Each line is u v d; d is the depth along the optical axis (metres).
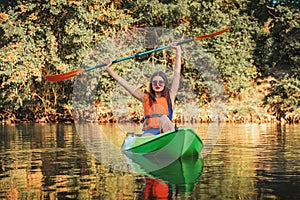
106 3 15.37
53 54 14.61
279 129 11.09
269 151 6.57
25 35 14.53
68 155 6.46
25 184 4.40
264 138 8.60
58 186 4.29
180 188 4.13
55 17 14.95
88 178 4.69
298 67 15.59
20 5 14.42
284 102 14.67
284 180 4.41
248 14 16.19
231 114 14.70
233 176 4.66
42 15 14.89
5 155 6.49
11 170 5.19
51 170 5.19
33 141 8.52
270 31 16.05
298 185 4.18
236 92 15.12
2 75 14.52
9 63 14.28
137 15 15.51
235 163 5.52
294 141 7.93
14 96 14.91
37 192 4.04
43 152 6.81
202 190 4.03
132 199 3.74
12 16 14.48
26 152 6.82
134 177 4.73
